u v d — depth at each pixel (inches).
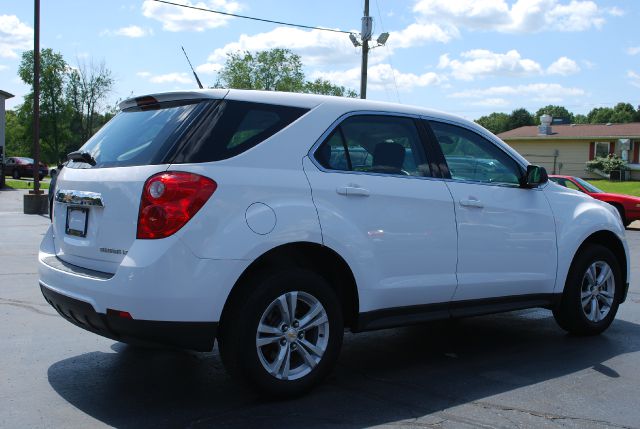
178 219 145.8
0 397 164.9
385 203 177.6
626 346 226.4
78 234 167.5
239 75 2795.3
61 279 161.6
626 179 1734.7
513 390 176.9
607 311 242.2
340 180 171.3
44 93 2827.3
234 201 151.9
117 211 153.7
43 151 2878.9
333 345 169.2
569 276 229.5
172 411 156.9
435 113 201.0
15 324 237.9
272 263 165.3
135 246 147.3
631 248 535.5
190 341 147.6
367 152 181.0
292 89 2797.7
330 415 155.8
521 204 212.2
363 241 172.4
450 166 198.7
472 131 208.8
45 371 186.4
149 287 143.6
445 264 190.9
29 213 737.6
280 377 160.7
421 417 155.6
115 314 146.6
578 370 196.7
